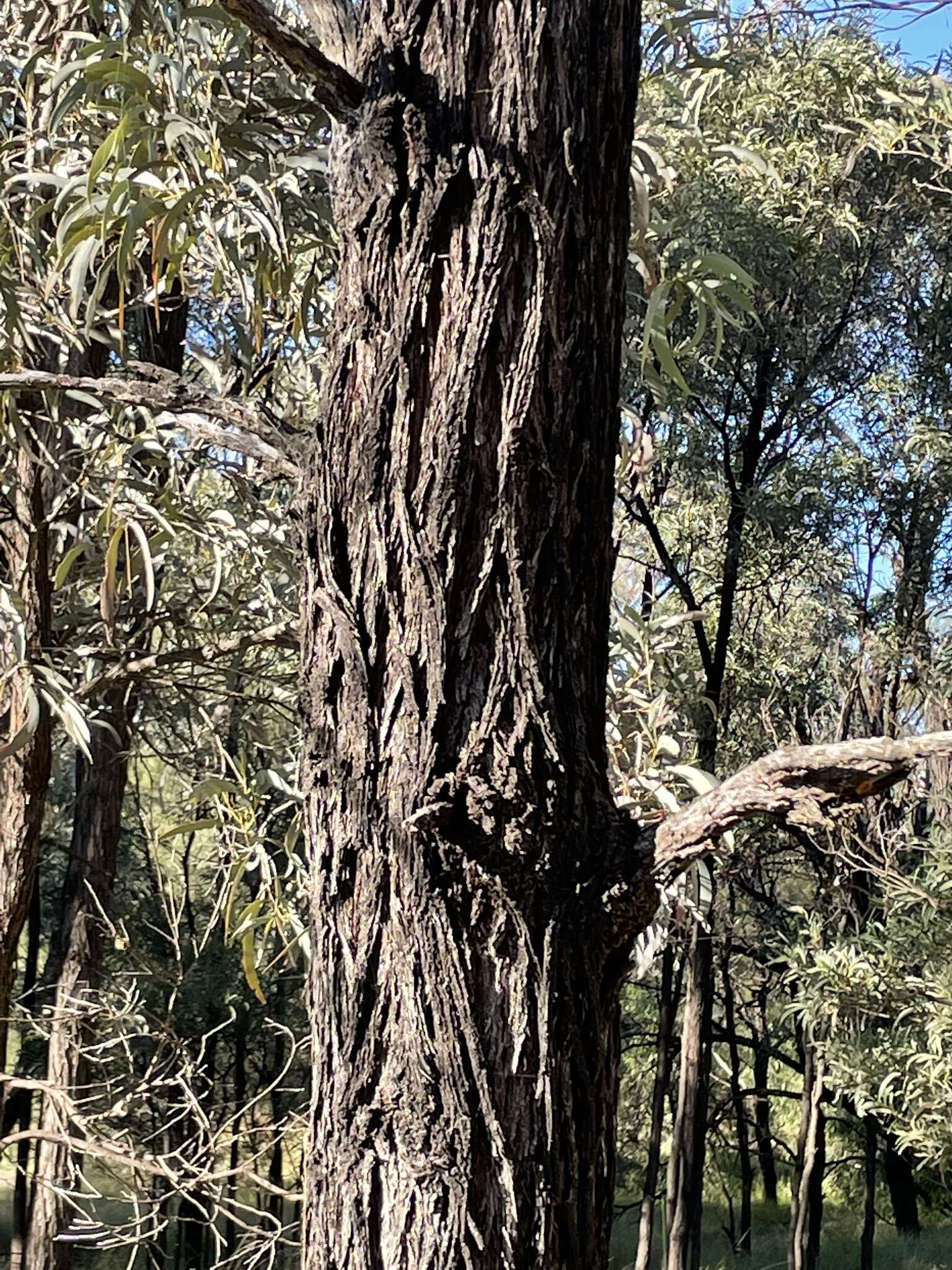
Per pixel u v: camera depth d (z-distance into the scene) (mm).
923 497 8031
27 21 3064
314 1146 1263
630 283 2949
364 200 1312
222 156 1925
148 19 2109
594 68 1349
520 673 1263
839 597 8305
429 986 1214
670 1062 9398
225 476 3566
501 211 1278
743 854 7551
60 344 3094
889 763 1135
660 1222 12297
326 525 1305
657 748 2816
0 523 3646
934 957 5539
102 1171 4547
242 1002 8891
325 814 1276
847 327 7926
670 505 8477
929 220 7840
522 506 1272
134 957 4648
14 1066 9461
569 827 1257
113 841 6555
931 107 5938
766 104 6684
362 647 1269
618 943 1284
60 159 2863
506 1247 1191
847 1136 13109
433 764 1237
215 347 4051
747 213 6492
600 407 1343
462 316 1278
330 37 1400
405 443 1278
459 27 1304
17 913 3727
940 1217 13367
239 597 3787
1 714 3406
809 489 7734
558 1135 1220
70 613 3930
